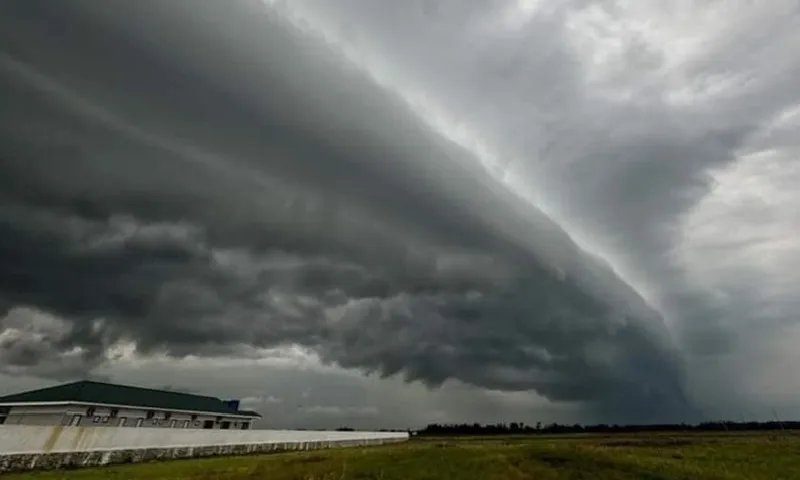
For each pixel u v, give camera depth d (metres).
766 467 28.78
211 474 18.31
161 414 51.62
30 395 45.84
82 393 46.50
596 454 21.84
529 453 21.27
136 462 23.91
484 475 18.16
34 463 19.77
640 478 19.80
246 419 64.88
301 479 17.11
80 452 21.72
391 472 18.03
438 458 19.89
